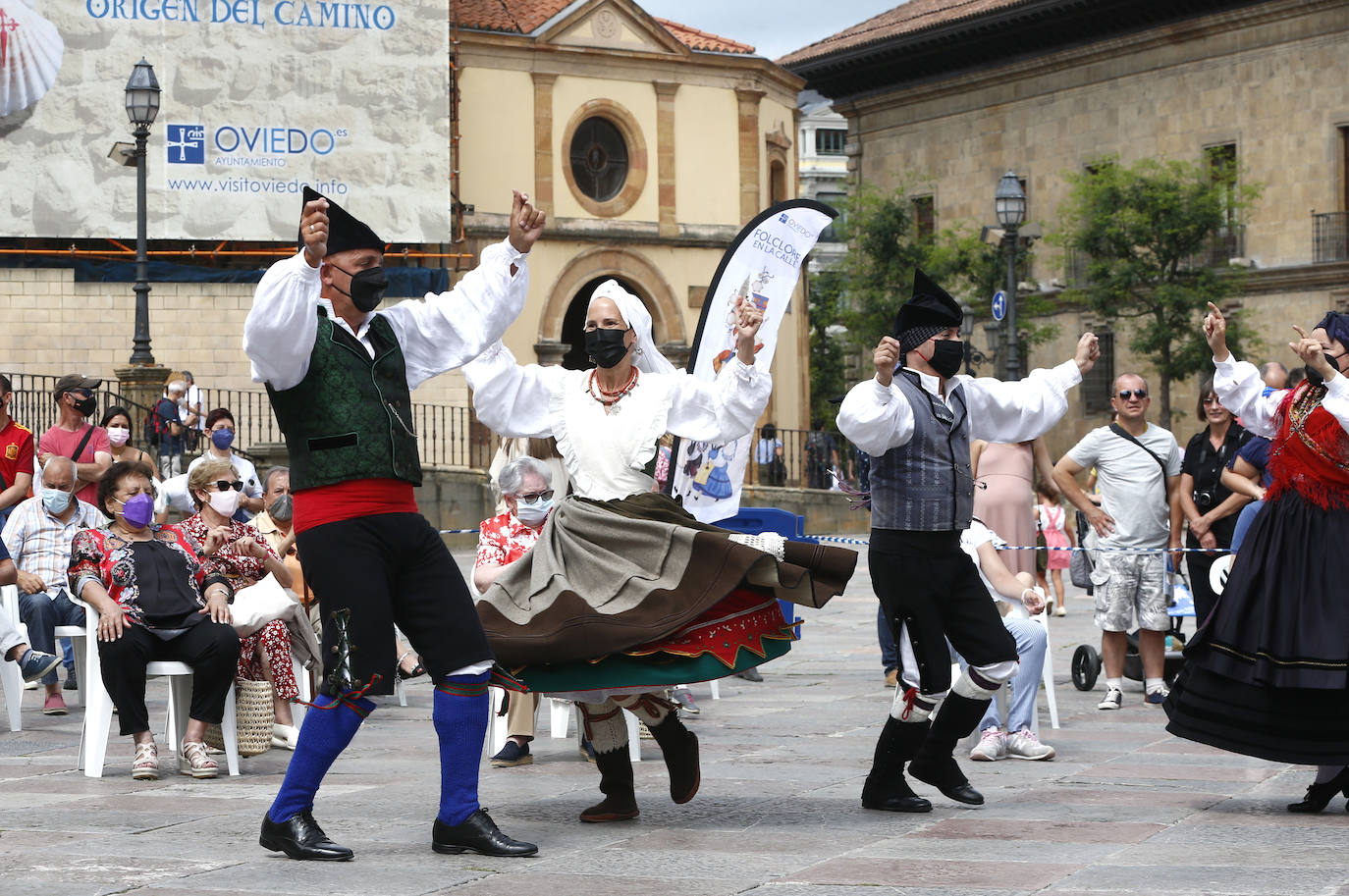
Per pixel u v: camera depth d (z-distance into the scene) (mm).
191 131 27891
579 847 5406
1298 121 37406
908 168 45438
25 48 27047
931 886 4723
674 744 6051
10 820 6023
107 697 7293
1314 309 37219
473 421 29641
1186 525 9883
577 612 5562
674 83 34312
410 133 29016
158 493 10211
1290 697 5898
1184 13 39031
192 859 5242
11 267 27750
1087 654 10305
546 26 32812
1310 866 4984
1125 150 40406
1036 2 40406
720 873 4945
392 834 5680
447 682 5309
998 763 7473
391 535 5230
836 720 9023
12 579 8906
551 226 32875
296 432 5242
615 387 6043
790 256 8906
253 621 7898
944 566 5996
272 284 4949
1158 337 36406
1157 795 6469
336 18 28594
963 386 6137
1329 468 5906
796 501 32031
